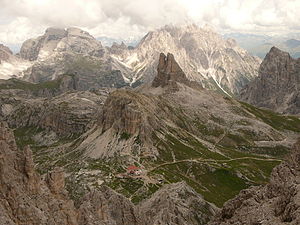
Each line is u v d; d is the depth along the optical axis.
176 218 149.50
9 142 108.00
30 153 100.19
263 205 99.56
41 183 100.81
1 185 88.06
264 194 110.25
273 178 114.88
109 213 117.62
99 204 110.94
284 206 92.69
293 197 89.88
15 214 82.88
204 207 195.00
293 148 126.00
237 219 101.75
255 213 96.88
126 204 128.75
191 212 179.12
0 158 94.69
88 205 105.75
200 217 179.88
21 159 98.00
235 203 118.19
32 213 83.94
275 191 108.25
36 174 98.00
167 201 172.50
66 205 94.69
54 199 94.81
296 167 115.94
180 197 196.38
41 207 88.69
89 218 99.31
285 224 83.19
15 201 85.25
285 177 111.88
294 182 102.19
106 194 135.50
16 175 94.25
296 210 84.38
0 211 78.50
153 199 188.62
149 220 134.12
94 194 115.06
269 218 91.38
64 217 91.44
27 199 87.81
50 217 87.06
